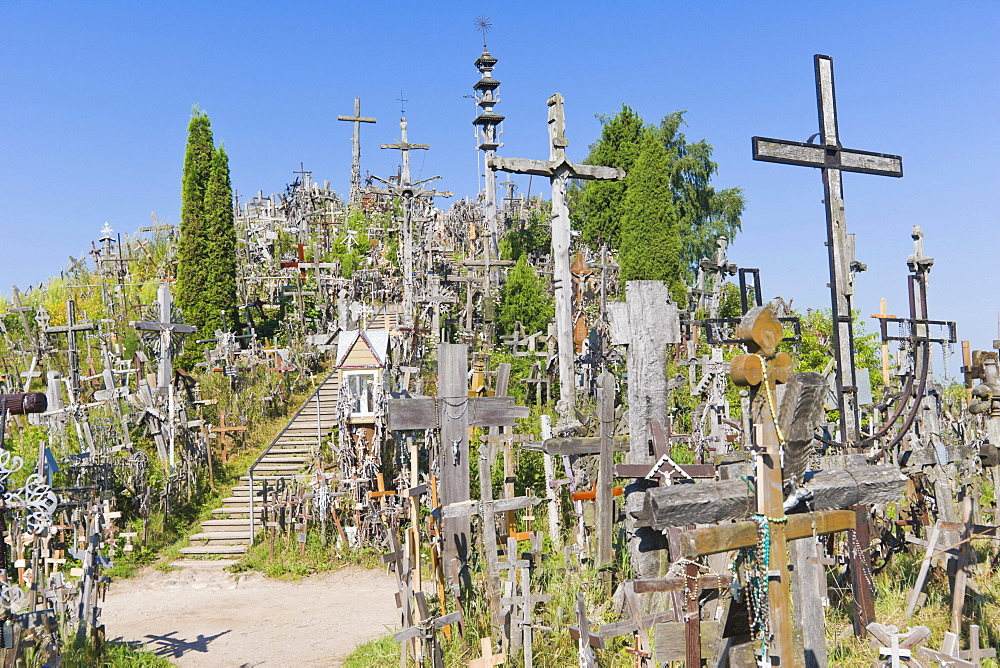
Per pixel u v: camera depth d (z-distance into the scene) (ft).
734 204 167.84
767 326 20.11
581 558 41.86
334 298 122.01
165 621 49.19
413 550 32.63
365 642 42.93
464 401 38.58
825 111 37.29
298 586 57.36
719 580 20.63
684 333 87.61
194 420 77.15
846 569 37.78
